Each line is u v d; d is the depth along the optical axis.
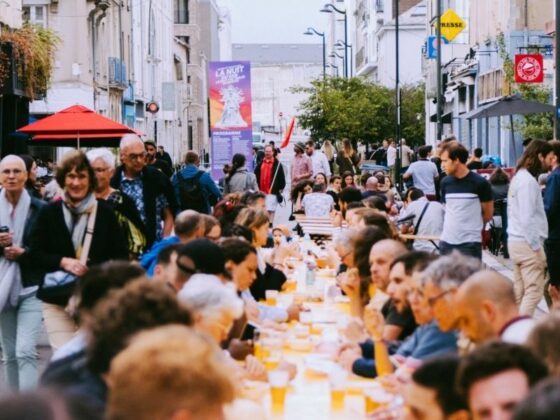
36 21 46.03
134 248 11.75
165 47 81.88
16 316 11.16
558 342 5.23
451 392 4.89
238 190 27.31
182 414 3.91
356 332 8.75
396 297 8.26
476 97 47.06
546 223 14.08
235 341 8.50
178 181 20.61
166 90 70.88
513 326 6.18
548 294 14.69
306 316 10.27
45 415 2.88
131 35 62.16
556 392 3.13
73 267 10.09
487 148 43.94
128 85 58.41
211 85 32.88
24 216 11.20
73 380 5.27
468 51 51.62
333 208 24.44
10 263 10.91
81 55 46.28
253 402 6.35
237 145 33.12
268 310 10.38
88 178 10.23
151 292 5.21
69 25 46.22
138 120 65.94
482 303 6.21
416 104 70.94
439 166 31.52
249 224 12.82
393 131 70.50
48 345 14.26
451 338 7.25
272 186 30.89
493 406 4.60
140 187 13.28
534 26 38.75
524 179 13.98
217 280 7.35
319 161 36.25
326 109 68.56
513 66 33.50
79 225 10.26
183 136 95.75
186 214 10.88
